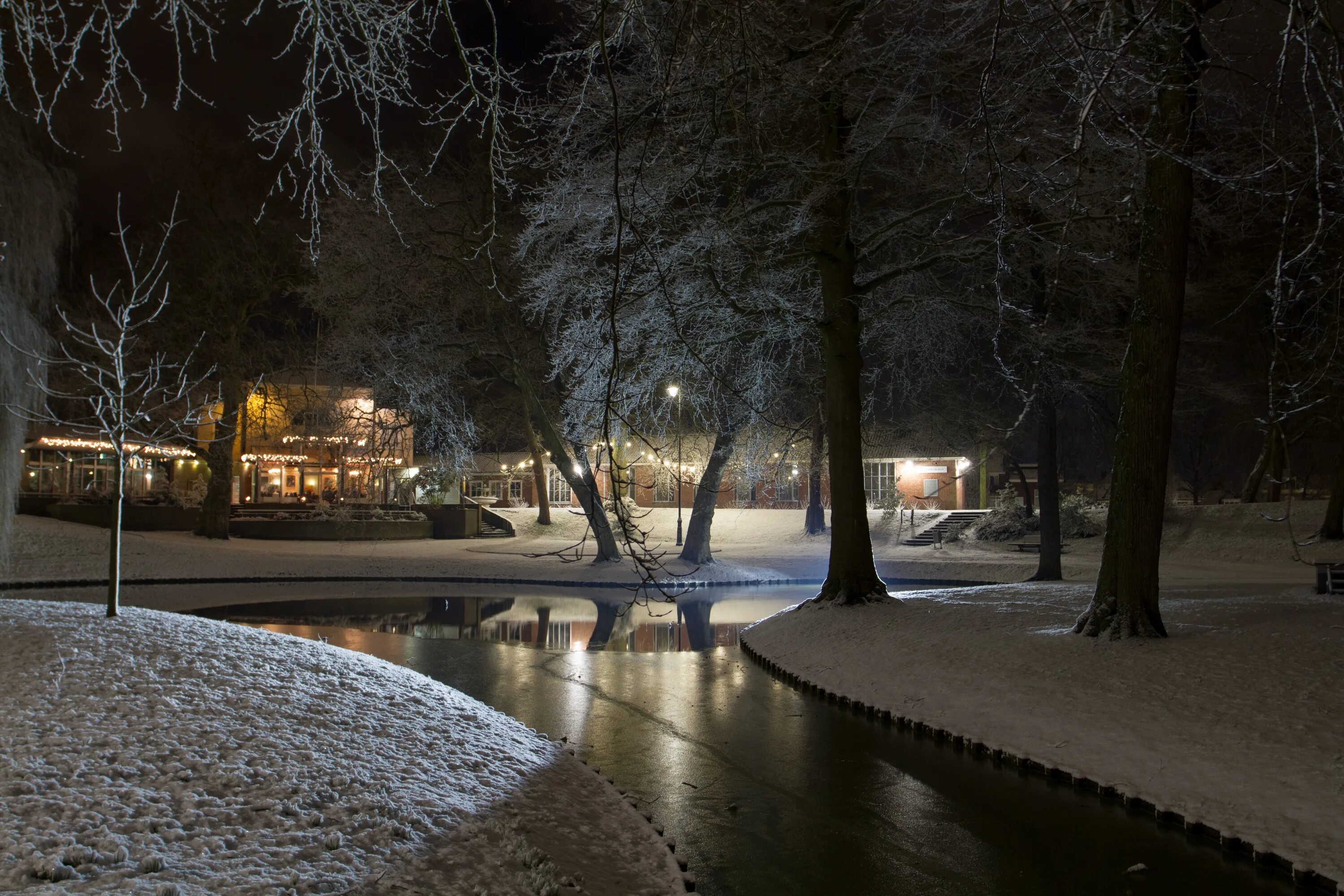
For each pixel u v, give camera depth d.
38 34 4.02
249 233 36.50
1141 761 9.52
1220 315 28.16
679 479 23.91
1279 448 40.59
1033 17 5.88
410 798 6.79
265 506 47.47
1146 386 13.10
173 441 39.16
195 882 4.97
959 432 31.56
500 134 4.63
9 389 15.75
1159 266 12.88
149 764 6.49
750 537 47.38
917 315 20.80
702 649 19.20
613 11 4.86
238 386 38.25
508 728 9.87
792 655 16.42
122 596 27.12
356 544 44.25
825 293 18.81
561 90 13.66
